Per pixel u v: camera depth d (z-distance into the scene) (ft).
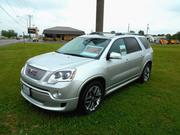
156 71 29.14
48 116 12.59
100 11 31.22
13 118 12.21
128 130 11.41
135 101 15.87
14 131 10.85
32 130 11.00
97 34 17.69
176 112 14.01
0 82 19.94
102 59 13.96
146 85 20.66
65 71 11.64
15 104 14.23
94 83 12.99
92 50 14.87
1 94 16.30
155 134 11.12
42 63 12.70
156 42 205.26
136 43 19.39
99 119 12.54
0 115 12.52
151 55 21.89
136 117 13.03
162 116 13.33
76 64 12.48
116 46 15.88
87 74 12.25
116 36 16.62
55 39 224.12
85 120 12.32
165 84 21.33
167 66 34.35
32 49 65.57
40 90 11.75
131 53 17.85
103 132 11.11
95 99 13.52
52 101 11.45
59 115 12.75
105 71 13.94
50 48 71.87
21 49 65.46
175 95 17.65
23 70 13.74
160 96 17.26
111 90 15.56
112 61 14.76
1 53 49.78
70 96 11.57
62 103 11.56
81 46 15.88
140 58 19.35
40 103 12.06
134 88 19.43
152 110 14.21
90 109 13.17
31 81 12.17
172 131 11.49
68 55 14.82
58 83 11.37
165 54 58.08
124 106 14.75
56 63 12.57
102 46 15.02
